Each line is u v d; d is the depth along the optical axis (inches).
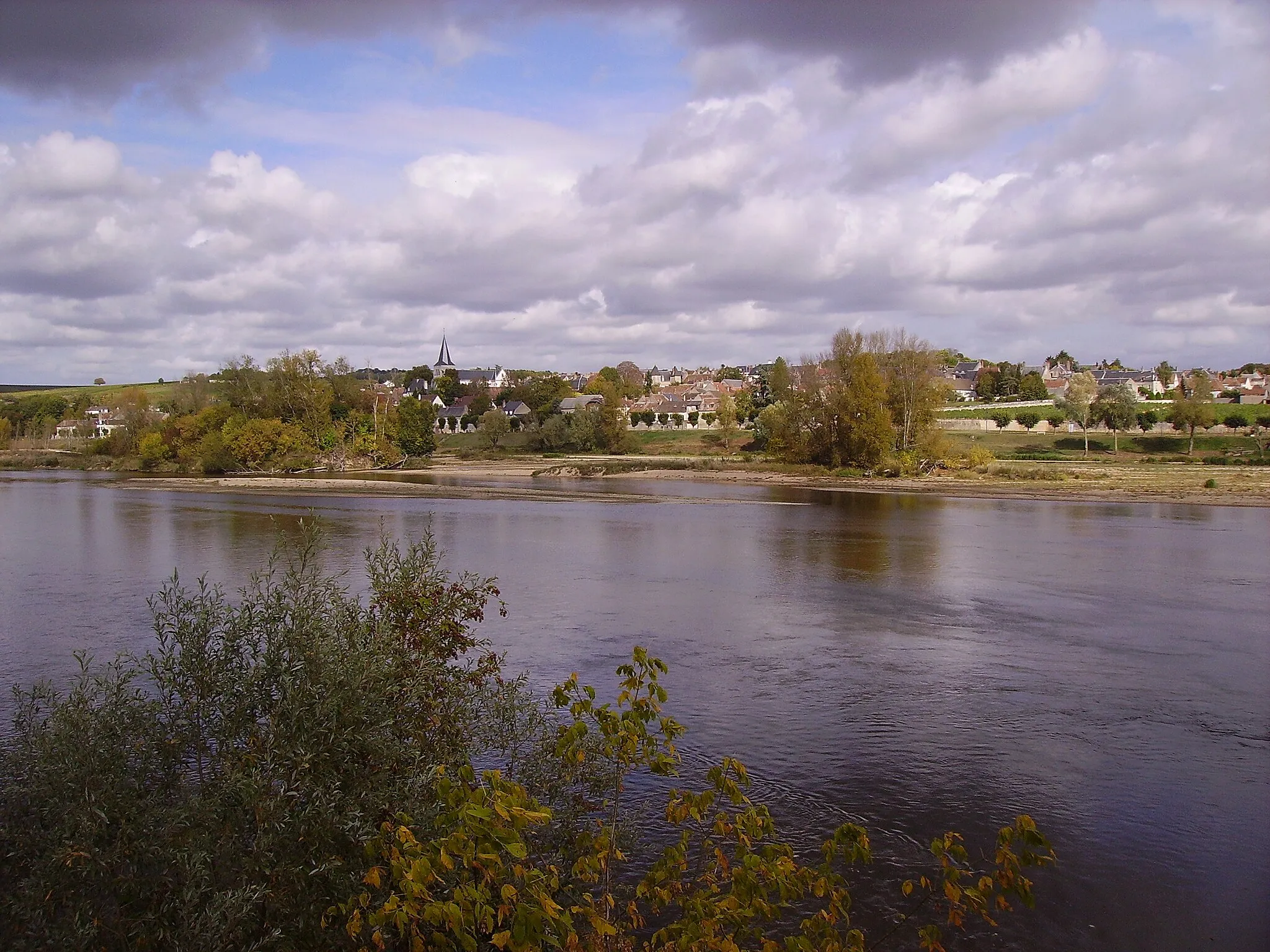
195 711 361.7
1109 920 464.1
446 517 2347.4
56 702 397.4
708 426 7165.4
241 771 330.0
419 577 490.3
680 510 2586.1
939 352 4298.7
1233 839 553.3
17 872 323.0
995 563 1604.3
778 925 445.4
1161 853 533.6
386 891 312.3
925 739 709.3
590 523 2222.0
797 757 669.9
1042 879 501.7
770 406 5718.5
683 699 799.1
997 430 5900.6
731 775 624.7
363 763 353.1
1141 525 2210.9
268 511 2452.0
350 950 306.7
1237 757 682.2
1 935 298.5
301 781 328.8
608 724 327.0
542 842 422.6
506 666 889.5
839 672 892.0
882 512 2546.8
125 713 351.6
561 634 1034.1
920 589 1342.3
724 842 521.7
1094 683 864.3
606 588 1334.9
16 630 1017.5
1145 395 7795.3
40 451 5999.0
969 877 494.0
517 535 1971.0
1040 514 2491.4
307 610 387.2
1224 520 2324.1
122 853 313.1
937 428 4175.7
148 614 1100.5
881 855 523.5
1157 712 781.9
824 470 4202.8
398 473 4343.0
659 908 313.3
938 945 311.4
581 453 5885.8
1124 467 4252.0
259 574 543.8
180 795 345.7
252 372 4660.4
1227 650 994.7
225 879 307.7
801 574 1473.9
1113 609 1205.1
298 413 4660.4
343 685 353.4
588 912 271.3
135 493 3142.2
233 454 4340.6
